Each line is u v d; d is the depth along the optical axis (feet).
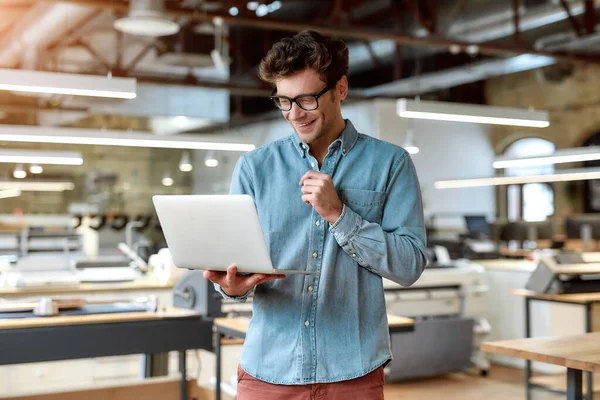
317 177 4.90
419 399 17.56
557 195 36.50
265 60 5.00
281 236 5.31
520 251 26.94
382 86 32.53
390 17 28.45
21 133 19.04
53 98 36.99
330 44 5.01
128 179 42.73
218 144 21.17
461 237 26.73
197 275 11.73
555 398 15.19
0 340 9.67
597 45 23.95
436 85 32.12
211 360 16.38
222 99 40.45
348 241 4.97
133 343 10.61
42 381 15.31
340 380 5.09
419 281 19.79
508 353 8.15
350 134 5.39
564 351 7.89
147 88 38.32
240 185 5.51
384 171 5.31
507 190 35.94
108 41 30.40
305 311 5.16
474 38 26.81
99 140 19.86
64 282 15.72
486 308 20.89
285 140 5.54
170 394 12.64
